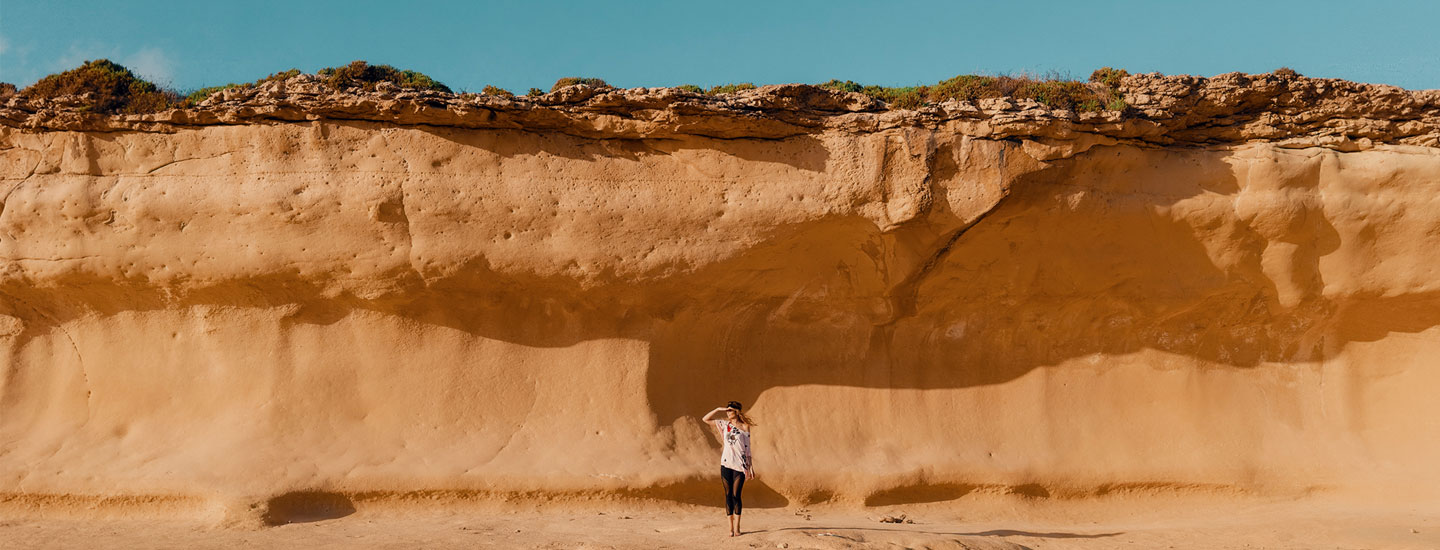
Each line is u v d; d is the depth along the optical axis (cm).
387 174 1200
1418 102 1346
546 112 1221
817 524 1138
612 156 1248
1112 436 1407
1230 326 1440
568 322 1291
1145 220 1334
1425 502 1327
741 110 1231
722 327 1361
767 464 1290
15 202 1212
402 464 1179
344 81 1257
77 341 1266
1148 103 1307
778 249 1278
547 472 1194
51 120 1216
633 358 1300
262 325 1244
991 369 1429
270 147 1203
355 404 1235
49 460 1170
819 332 1399
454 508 1168
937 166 1259
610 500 1202
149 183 1210
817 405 1370
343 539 996
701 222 1252
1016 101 1261
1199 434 1412
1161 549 1070
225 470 1128
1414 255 1364
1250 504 1371
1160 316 1416
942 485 1334
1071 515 1343
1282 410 1442
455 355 1261
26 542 991
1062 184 1296
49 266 1216
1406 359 1441
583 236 1229
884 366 1404
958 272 1360
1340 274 1371
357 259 1202
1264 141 1355
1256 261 1370
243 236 1199
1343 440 1423
